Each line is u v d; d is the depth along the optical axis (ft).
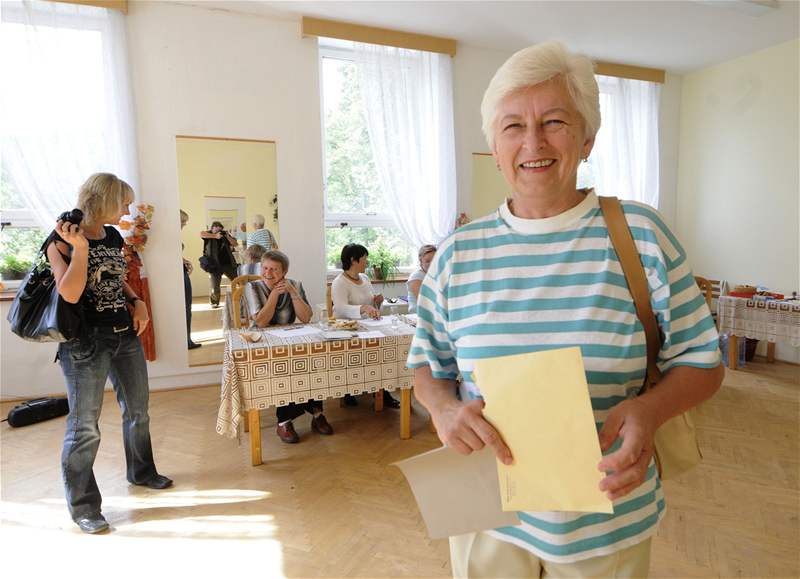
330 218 14.75
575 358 2.16
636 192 17.75
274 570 5.89
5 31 11.14
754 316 13.52
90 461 6.72
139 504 7.34
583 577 2.64
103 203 6.40
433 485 2.62
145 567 5.95
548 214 2.67
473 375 2.52
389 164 14.32
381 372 8.99
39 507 7.27
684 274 2.49
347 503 7.38
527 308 2.56
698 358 2.41
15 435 9.96
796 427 10.09
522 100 2.47
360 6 12.54
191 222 12.86
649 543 2.75
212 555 6.16
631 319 2.47
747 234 16.07
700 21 13.46
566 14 13.06
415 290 12.20
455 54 14.73
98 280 6.51
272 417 10.93
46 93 11.47
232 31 12.82
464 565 3.01
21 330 5.99
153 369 12.84
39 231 12.34
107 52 11.78
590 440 2.12
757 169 15.70
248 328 9.78
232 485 7.90
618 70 16.61
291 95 13.48
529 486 2.24
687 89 17.89
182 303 12.95
